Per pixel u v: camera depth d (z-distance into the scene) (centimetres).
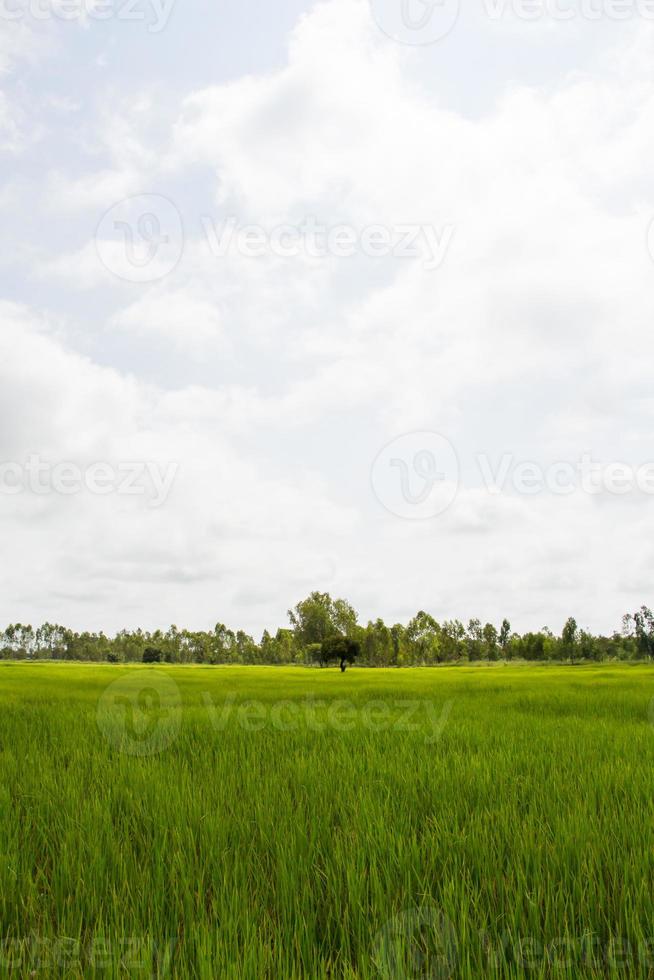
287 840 462
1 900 387
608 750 843
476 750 875
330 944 342
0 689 2189
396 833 472
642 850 432
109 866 439
